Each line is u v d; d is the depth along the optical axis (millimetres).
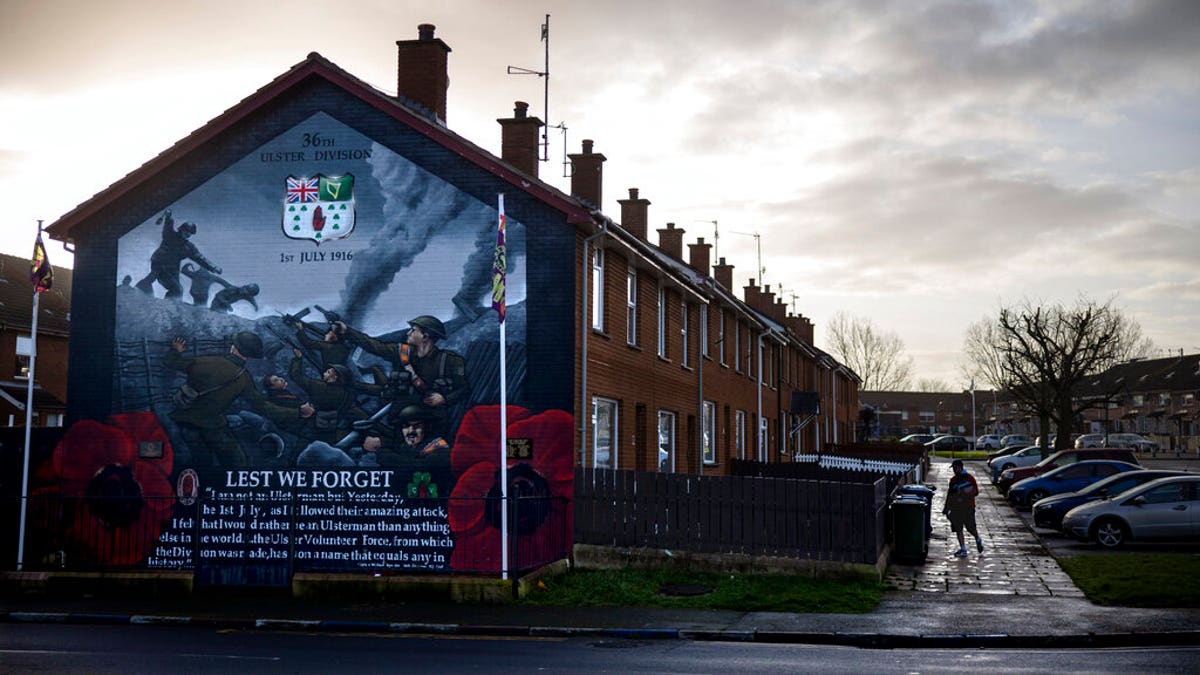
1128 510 23719
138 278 20625
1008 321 64562
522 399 19266
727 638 13789
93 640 13680
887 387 126562
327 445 19703
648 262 23422
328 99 20328
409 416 19516
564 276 19312
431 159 19938
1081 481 33406
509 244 19547
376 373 19719
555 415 19141
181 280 20469
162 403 20281
